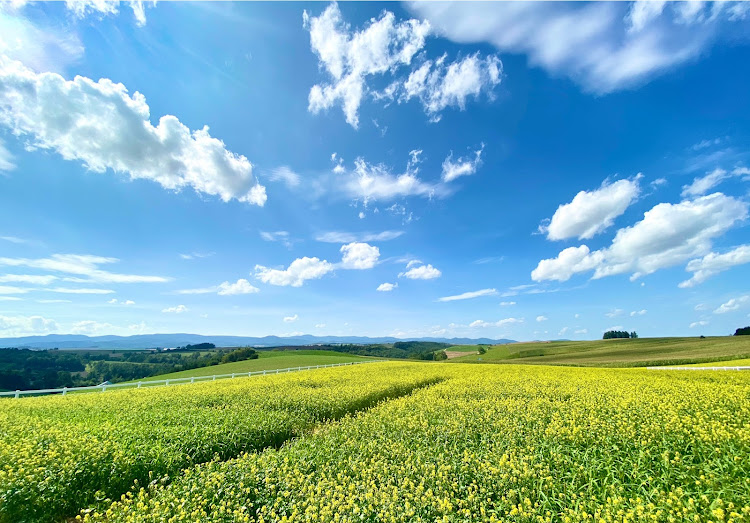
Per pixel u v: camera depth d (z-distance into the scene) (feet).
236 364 223.92
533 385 67.67
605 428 33.01
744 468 23.94
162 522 20.80
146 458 32.42
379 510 20.83
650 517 17.79
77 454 30.68
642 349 271.49
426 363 169.68
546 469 25.04
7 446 31.30
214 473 26.13
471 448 30.86
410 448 32.24
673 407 39.34
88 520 22.98
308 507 21.06
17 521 24.47
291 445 36.78
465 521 19.72
